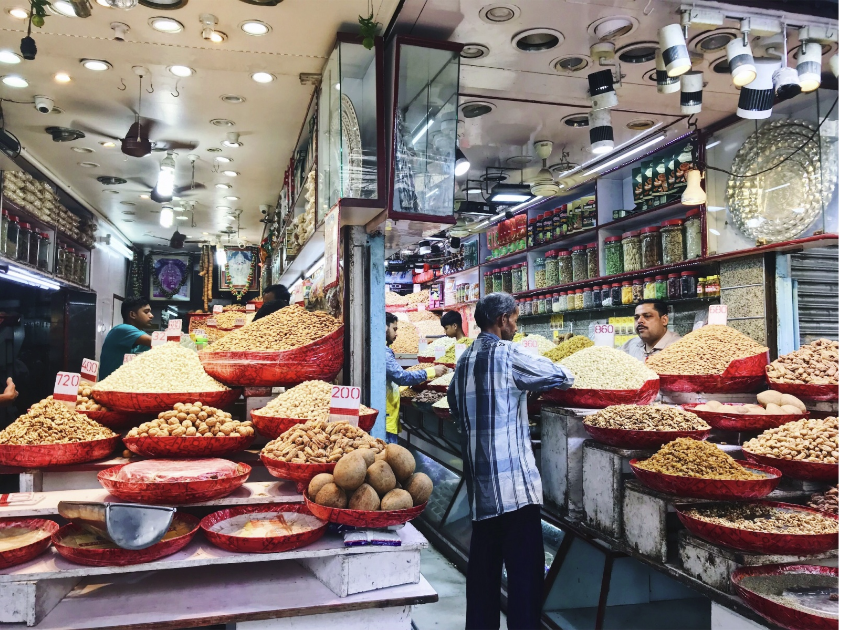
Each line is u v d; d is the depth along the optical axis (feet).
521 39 10.42
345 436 6.84
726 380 9.72
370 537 6.04
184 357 8.71
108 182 21.74
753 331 13.06
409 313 24.30
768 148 12.82
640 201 16.46
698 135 14.33
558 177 18.48
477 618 8.19
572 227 19.51
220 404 8.34
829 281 13.24
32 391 23.71
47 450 6.85
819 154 11.91
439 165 10.00
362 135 10.02
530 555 7.92
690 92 10.66
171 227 29.94
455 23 9.93
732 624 5.81
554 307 20.51
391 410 14.03
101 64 12.22
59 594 5.83
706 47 10.55
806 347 9.80
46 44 11.35
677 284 15.05
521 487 8.03
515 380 8.28
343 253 10.47
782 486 7.66
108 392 7.72
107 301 30.60
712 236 14.14
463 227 22.89
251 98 13.94
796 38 10.20
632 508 7.63
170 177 17.21
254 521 6.63
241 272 33.96
